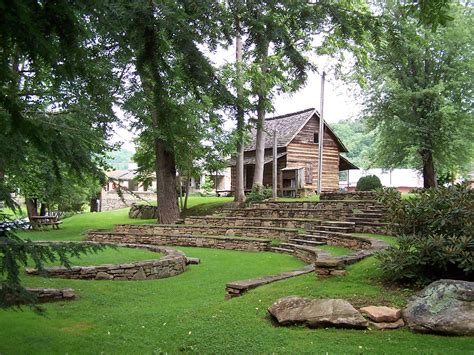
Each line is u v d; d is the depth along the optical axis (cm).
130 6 312
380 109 2392
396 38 479
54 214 3116
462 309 451
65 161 361
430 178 2352
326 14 445
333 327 482
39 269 343
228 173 4253
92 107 429
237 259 1159
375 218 1365
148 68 355
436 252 545
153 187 4091
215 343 470
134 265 891
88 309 644
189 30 348
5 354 455
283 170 2450
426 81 2273
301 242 1301
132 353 461
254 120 439
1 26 209
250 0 416
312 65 436
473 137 2244
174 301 700
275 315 516
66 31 250
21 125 251
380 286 584
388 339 441
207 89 385
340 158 3098
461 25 2106
